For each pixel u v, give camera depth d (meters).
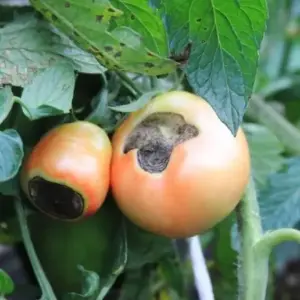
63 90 0.41
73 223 0.46
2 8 0.48
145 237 0.48
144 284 0.52
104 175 0.41
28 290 0.51
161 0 0.42
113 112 0.44
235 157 0.40
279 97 0.81
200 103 0.42
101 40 0.41
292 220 0.56
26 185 0.42
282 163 0.59
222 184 0.40
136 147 0.41
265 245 0.43
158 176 0.40
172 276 0.54
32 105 0.41
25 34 0.44
